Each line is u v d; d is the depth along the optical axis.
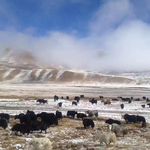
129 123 27.17
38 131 20.00
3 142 15.37
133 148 15.02
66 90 112.31
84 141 16.64
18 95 72.62
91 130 21.30
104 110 41.03
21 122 23.34
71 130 21.14
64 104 49.38
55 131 20.38
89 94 90.06
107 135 15.34
